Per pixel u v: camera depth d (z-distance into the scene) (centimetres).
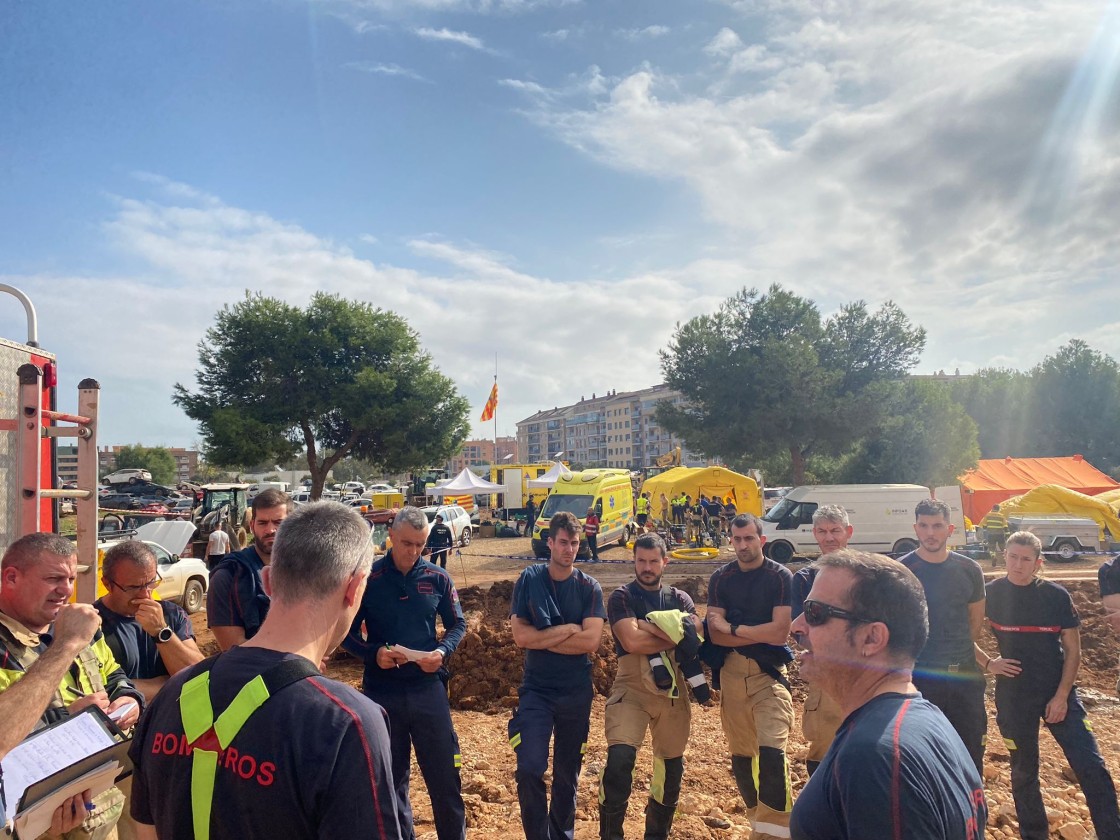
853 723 176
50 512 467
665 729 446
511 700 852
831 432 3522
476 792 572
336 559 186
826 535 465
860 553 199
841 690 189
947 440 3691
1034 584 468
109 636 352
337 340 3862
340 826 156
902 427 3700
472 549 2722
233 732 163
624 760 422
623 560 2211
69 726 254
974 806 165
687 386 3766
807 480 4338
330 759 160
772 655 446
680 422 3803
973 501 3066
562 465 3903
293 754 160
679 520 2445
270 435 3681
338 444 4103
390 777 169
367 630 432
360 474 13162
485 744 711
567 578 452
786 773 421
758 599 455
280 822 157
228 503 2362
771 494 3828
